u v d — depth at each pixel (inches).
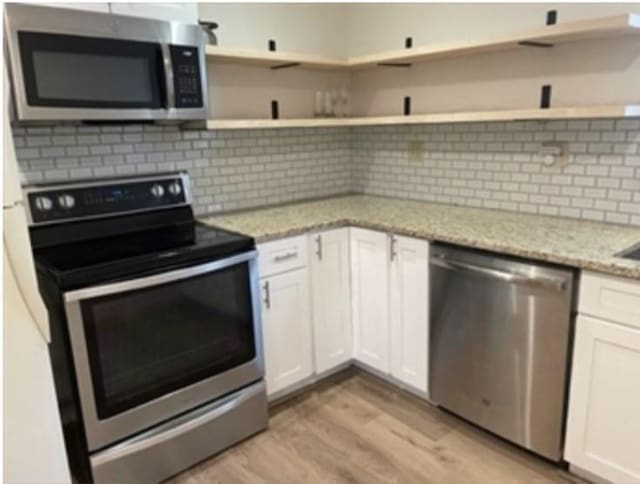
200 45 83.6
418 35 109.8
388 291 95.7
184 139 99.7
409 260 90.1
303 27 116.6
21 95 66.6
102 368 68.6
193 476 78.6
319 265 97.3
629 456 66.6
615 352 65.2
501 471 76.8
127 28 74.7
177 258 74.0
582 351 68.4
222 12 102.3
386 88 119.3
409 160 117.0
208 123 90.1
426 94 111.0
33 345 44.5
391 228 91.5
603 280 64.5
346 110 127.1
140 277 70.3
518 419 78.5
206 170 104.2
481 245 77.3
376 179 126.1
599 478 71.8
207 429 81.0
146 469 74.9
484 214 98.2
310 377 101.4
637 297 61.6
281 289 91.5
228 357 83.1
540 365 73.4
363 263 99.7
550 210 93.5
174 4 81.1
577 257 66.6
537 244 73.9
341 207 111.6
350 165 131.3
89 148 87.4
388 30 115.7
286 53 100.2
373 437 86.5
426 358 91.4
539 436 76.3
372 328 101.3
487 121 94.6
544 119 86.0
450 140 107.4
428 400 95.2
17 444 44.1
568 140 88.6
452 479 75.7
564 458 74.2
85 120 74.6
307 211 107.5
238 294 82.9
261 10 108.3
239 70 107.3
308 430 89.2
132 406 72.5
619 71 81.0
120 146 91.2
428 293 88.0
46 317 45.7
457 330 84.2
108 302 67.8
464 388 85.7
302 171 121.2
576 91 86.8
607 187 85.3
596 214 87.4
